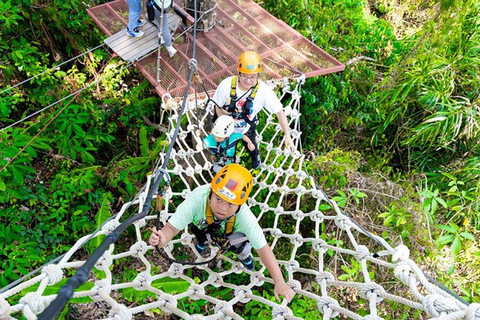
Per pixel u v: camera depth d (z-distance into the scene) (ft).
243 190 8.75
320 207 17.81
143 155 20.10
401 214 17.31
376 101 23.88
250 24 18.76
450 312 6.25
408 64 23.98
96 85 20.15
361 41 25.68
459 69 22.65
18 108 20.01
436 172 23.40
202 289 10.17
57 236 17.72
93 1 20.94
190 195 9.36
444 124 21.74
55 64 21.34
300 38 18.39
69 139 18.62
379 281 18.11
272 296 16.97
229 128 11.84
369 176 20.93
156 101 21.48
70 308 15.62
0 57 19.07
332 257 18.52
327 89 22.04
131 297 15.78
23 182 17.04
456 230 16.97
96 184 19.61
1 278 15.06
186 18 17.04
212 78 16.05
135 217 6.43
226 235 9.57
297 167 19.74
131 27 16.22
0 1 18.01
